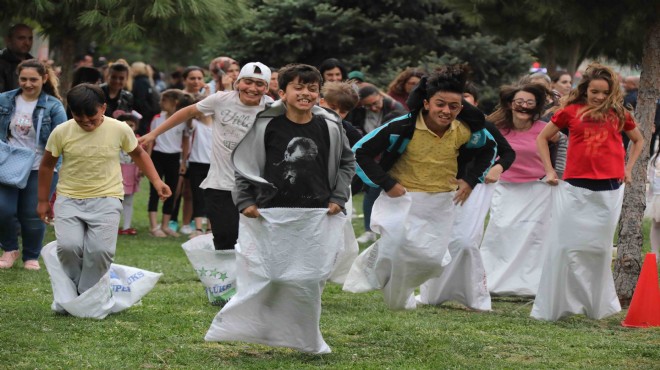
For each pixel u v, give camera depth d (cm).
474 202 1169
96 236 1016
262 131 857
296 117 862
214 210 1130
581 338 1020
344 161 874
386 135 961
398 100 1716
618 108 1076
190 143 1798
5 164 1281
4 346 891
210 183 1134
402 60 2712
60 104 1316
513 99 1300
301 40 2708
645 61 1266
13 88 1545
